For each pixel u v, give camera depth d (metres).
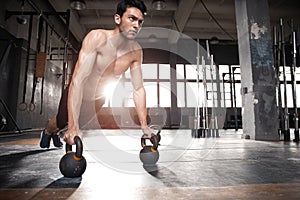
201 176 0.93
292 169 1.09
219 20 9.50
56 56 8.78
